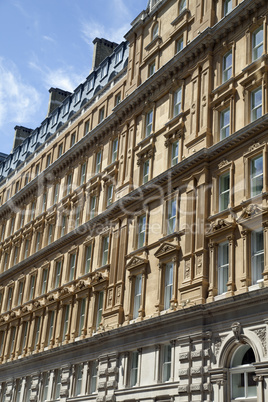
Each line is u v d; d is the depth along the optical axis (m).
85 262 45.00
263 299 27.11
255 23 33.81
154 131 40.59
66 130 55.59
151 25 45.03
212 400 28.41
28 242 57.28
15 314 53.91
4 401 49.56
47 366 44.69
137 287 37.72
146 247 37.22
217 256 31.64
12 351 52.66
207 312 30.06
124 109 44.53
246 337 27.64
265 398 25.72
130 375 34.97
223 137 34.28
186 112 37.53
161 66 42.19
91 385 38.75
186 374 29.84
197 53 37.78
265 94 31.56
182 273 33.41
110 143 46.22
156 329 33.44
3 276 59.09
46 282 50.38
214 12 38.00
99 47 59.00
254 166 31.22
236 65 34.62
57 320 46.31
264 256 28.28
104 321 39.19
